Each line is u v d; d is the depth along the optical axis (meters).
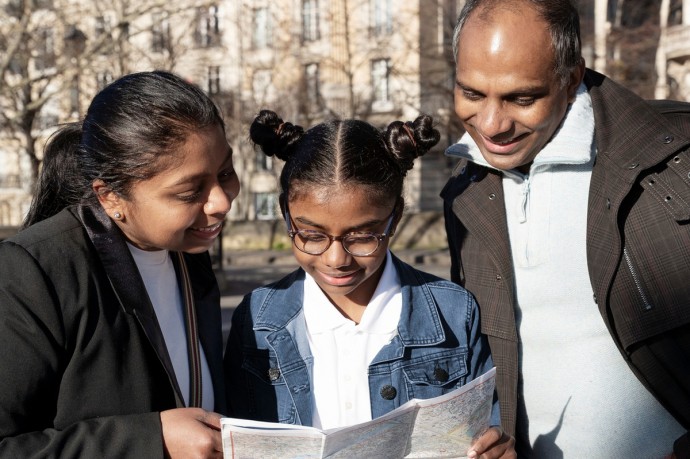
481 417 1.96
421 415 1.85
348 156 1.96
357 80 23.50
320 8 23.27
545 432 2.36
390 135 2.07
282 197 2.14
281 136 2.18
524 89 2.09
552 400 2.34
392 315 2.23
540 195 2.36
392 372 2.18
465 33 2.16
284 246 24.61
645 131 2.21
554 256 2.32
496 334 2.38
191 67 19.08
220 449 1.77
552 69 2.09
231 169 1.89
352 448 1.77
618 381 2.27
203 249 1.90
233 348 2.29
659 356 2.18
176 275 2.12
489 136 2.17
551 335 2.33
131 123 1.73
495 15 2.09
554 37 2.07
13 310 1.70
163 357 1.89
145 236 1.84
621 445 2.27
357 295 2.24
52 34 15.27
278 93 22.39
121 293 1.84
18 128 16.64
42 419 1.79
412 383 2.19
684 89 18.84
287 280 2.33
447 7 19.16
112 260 1.85
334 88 23.70
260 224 24.95
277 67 22.61
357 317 2.26
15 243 1.76
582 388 2.29
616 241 2.16
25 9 13.11
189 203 1.79
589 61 17.50
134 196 1.78
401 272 2.31
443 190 2.68
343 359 2.19
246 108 21.41
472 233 2.47
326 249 2.03
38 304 1.72
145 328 1.86
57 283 1.77
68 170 1.95
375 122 23.00
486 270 2.45
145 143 1.71
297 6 22.84
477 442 1.96
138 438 1.73
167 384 1.92
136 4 16.33
